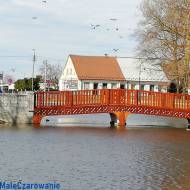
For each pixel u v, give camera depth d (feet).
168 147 107.76
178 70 213.05
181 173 75.66
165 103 163.73
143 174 74.28
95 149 101.30
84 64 431.84
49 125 159.33
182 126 174.60
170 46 225.97
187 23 210.79
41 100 156.66
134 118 212.64
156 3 233.55
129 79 427.74
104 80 424.87
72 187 64.39
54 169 76.18
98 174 73.31
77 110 158.51
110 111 162.61
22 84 409.08
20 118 156.35
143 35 238.27
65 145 106.42
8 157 86.43
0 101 155.22
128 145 110.01
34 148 99.55
